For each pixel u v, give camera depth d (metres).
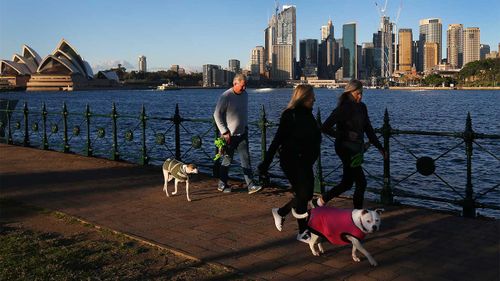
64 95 174.25
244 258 5.49
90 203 8.16
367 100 115.69
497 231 6.31
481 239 6.00
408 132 7.49
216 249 5.79
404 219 6.94
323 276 4.95
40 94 185.25
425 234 6.24
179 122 11.26
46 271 5.05
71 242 6.14
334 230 5.21
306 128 5.54
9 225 6.93
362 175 6.34
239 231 6.49
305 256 5.53
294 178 5.64
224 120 8.62
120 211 7.62
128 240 6.21
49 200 8.38
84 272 5.06
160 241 6.11
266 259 5.45
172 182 9.79
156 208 7.77
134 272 5.10
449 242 5.91
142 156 11.91
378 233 6.32
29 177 10.44
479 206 7.06
